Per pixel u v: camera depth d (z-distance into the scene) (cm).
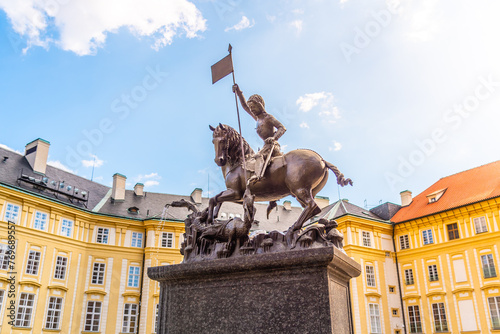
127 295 3197
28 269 2756
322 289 449
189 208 621
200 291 515
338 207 3669
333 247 455
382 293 3275
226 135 600
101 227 3309
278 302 465
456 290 2995
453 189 3500
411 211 3653
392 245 3525
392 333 3178
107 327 3058
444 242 3169
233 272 497
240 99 639
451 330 2972
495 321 2747
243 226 520
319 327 437
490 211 2945
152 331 3147
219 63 641
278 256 472
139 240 3428
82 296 3039
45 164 3362
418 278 3281
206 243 543
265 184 577
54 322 2842
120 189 3722
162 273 538
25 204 2822
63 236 3014
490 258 2875
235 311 485
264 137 627
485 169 3453
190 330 505
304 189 546
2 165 3088
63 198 3275
